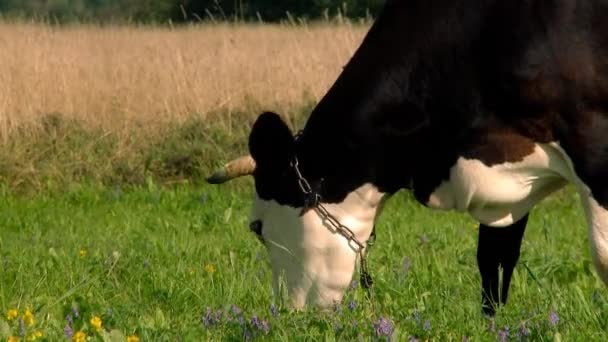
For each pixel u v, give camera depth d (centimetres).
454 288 1261
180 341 1012
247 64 2716
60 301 1165
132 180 2356
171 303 1202
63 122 2475
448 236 1722
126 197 2227
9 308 1153
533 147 1038
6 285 1306
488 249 1189
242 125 2502
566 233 1817
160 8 4359
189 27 3155
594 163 1013
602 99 1005
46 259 1446
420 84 1074
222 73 2691
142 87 2623
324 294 1138
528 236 1802
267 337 1013
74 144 2417
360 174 1108
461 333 1043
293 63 2694
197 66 2694
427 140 1083
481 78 1044
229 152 2394
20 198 2284
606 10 1002
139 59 2794
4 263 1411
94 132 2502
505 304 1195
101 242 1653
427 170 1091
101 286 1299
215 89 2631
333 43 2723
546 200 2181
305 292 1142
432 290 1252
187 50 2858
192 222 1931
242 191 2264
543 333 1020
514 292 1267
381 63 1090
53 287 1285
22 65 2612
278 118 1123
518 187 1059
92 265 1398
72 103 2577
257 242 1600
